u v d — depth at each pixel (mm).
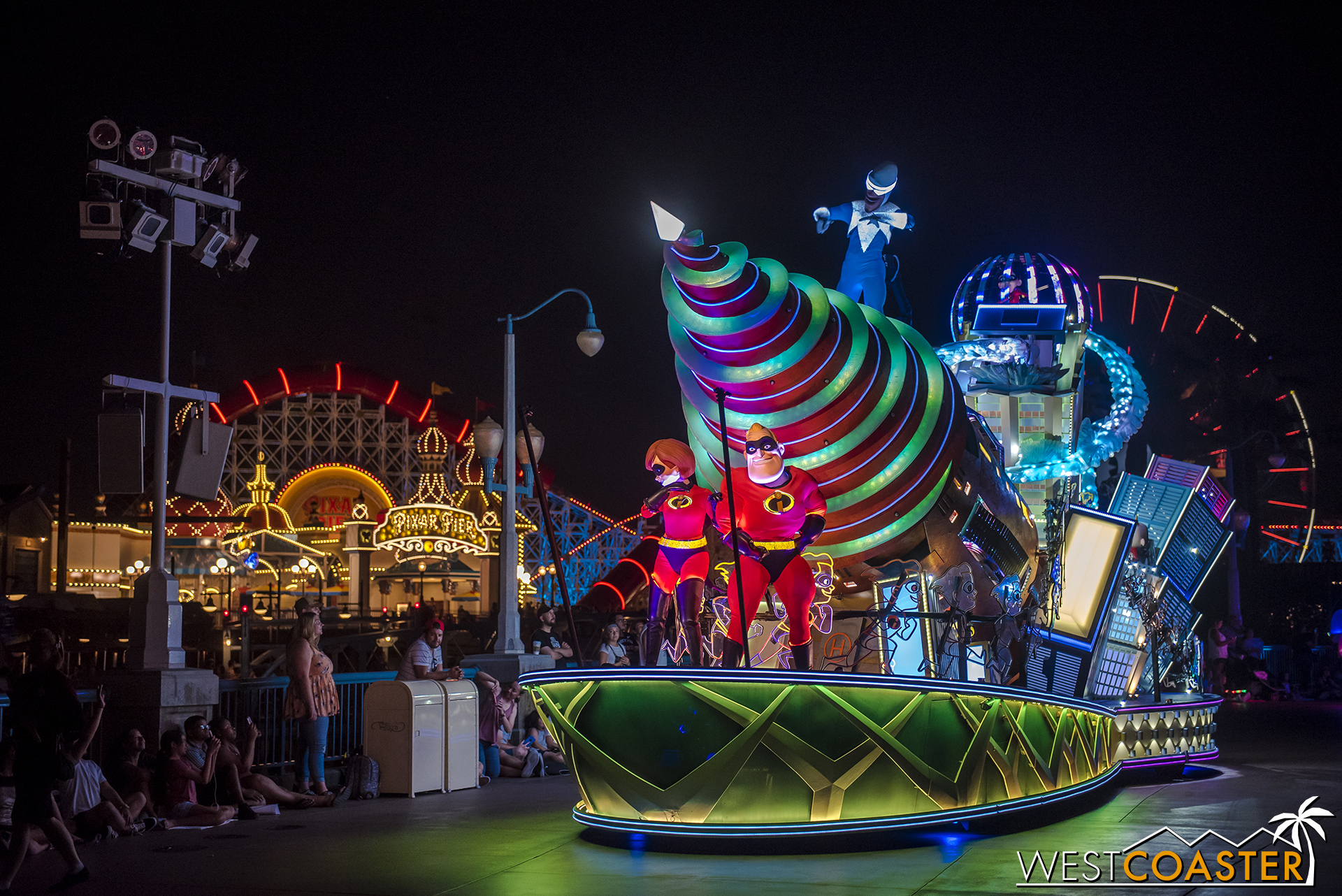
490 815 10914
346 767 12086
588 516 54281
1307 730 18578
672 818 8781
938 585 11406
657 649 10125
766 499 9758
